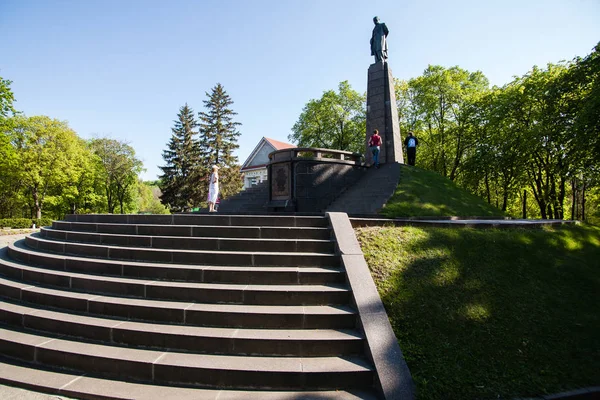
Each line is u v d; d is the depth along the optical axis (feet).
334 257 19.90
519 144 77.92
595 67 58.23
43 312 17.66
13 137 111.34
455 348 15.34
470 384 13.71
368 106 56.49
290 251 21.06
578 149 60.70
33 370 14.38
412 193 42.27
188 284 18.29
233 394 12.68
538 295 19.60
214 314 15.83
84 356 14.25
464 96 93.76
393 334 15.16
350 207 41.83
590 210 121.80
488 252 22.81
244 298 17.06
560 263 23.27
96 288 19.19
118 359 13.84
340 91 112.98
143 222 26.96
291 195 43.50
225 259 20.16
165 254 20.95
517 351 15.60
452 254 21.88
